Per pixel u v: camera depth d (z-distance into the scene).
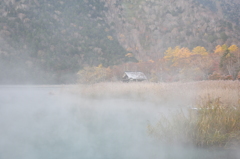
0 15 95.56
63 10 115.69
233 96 7.81
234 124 4.74
